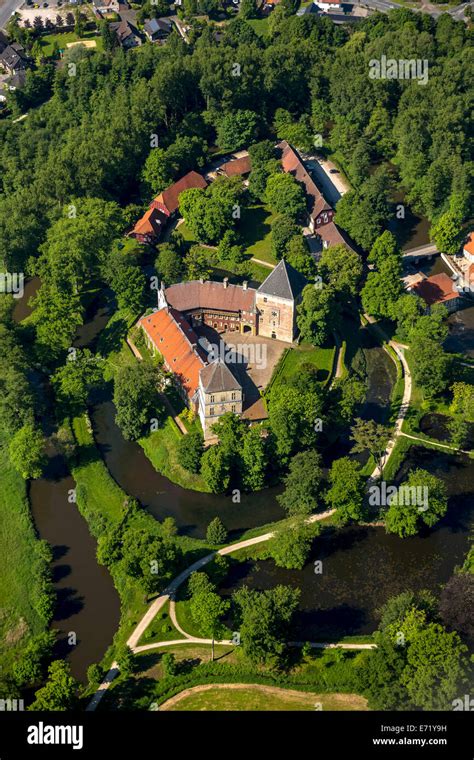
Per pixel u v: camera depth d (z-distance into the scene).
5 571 152.25
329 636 136.38
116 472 173.75
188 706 125.75
